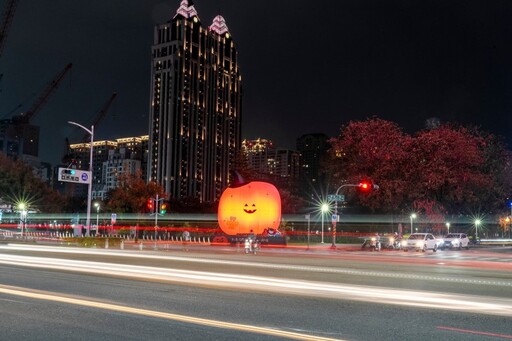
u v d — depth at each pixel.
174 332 9.09
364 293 14.63
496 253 48.44
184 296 13.61
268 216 54.06
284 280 17.73
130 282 16.61
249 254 36.19
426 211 59.78
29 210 87.56
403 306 12.41
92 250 36.78
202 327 9.55
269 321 10.28
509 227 85.94
